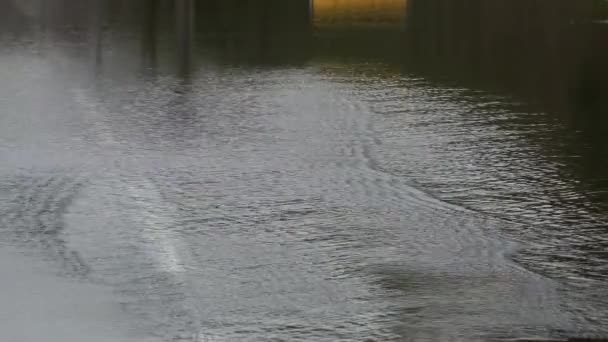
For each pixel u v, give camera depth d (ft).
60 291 37.55
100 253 41.78
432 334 33.83
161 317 35.27
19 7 153.38
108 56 100.01
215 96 78.43
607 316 35.27
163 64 94.89
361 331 34.09
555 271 39.86
